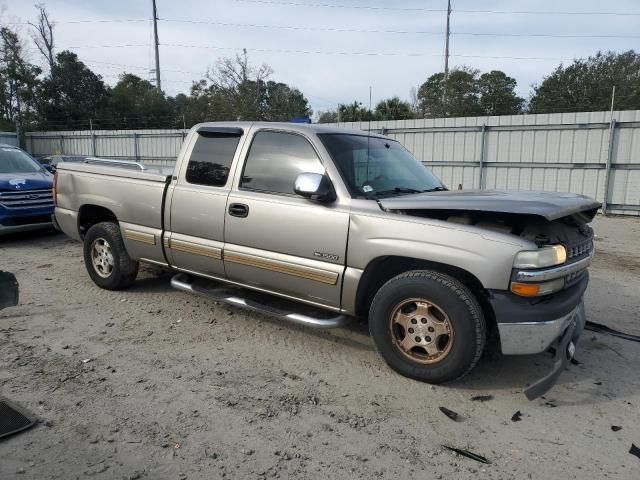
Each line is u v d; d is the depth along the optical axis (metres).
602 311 5.48
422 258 3.55
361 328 4.83
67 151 24.81
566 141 14.09
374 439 3.06
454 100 38.69
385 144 4.97
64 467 2.73
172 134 21.39
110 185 5.48
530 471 2.79
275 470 2.75
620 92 35.69
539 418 3.34
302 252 4.09
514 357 4.24
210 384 3.70
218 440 3.01
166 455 2.86
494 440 3.08
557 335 3.42
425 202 3.65
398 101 29.14
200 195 4.69
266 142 4.43
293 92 41.00
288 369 3.97
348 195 3.92
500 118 14.91
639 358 4.27
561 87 38.09
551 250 3.36
